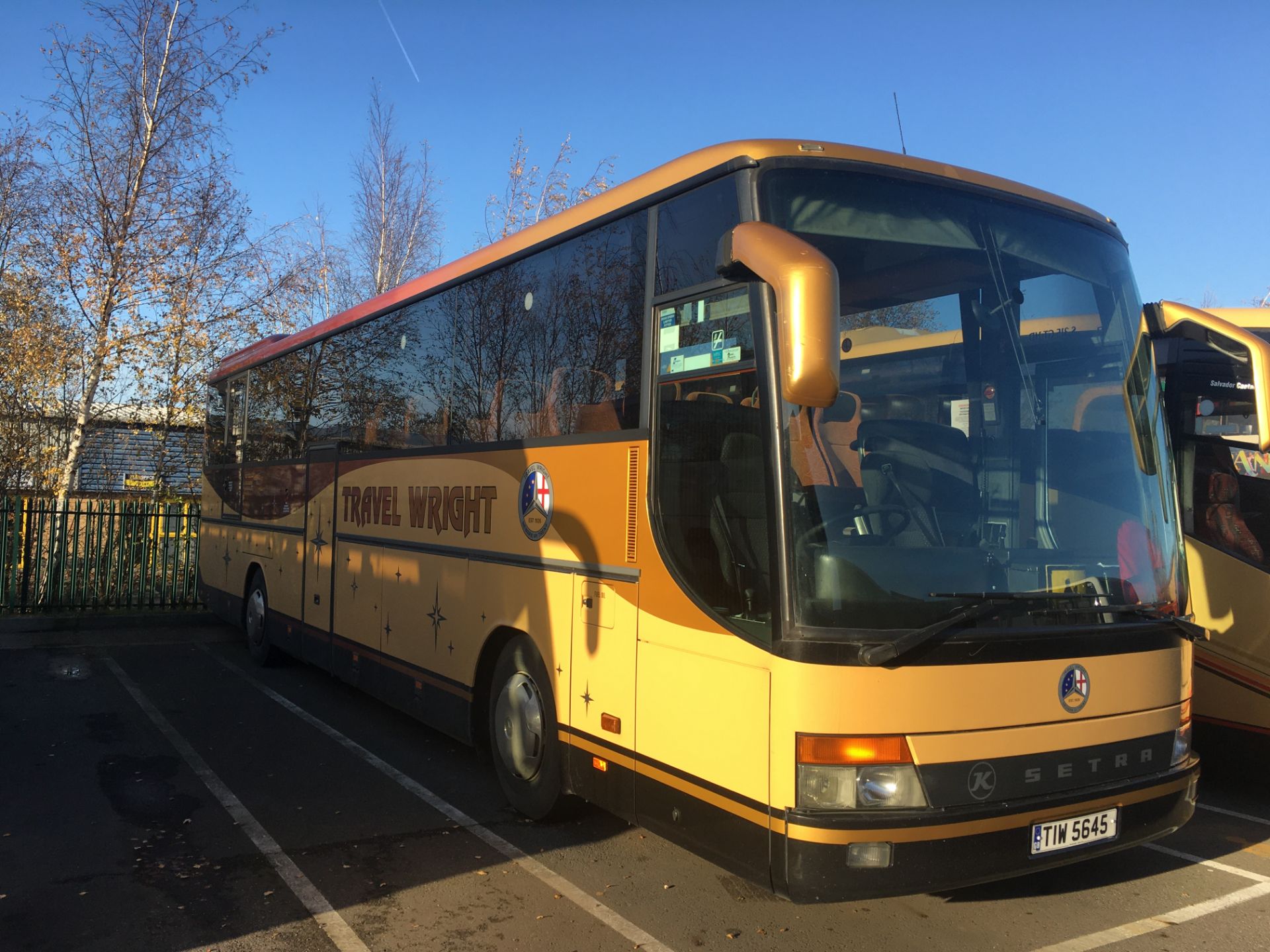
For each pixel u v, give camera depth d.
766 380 3.71
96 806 5.61
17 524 12.65
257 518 10.70
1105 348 4.53
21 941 3.88
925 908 4.37
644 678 4.32
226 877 4.60
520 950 3.90
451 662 6.30
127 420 18.31
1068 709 3.74
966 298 4.20
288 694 8.98
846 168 4.10
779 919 4.22
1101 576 4.02
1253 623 6.05
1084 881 4.73
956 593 3.63
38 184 18.31
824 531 3.58
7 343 16.95
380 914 4.22
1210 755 6.27
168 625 12.99
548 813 5.23
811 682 3.42
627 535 4.54
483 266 6.30
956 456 3.97
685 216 4.36
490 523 5.90
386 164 28.75
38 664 10.03
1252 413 6.65
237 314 18.62
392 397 7.57
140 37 18.22
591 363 5.02
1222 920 4.29
